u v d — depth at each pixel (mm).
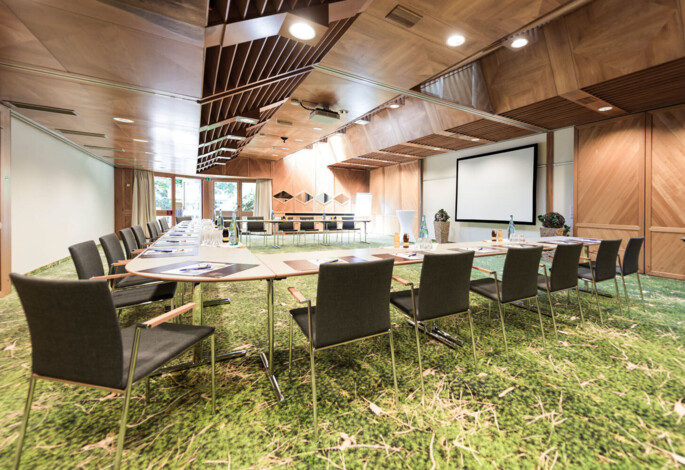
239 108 5297
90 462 1335
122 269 3033
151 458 1363
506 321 2994
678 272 4629
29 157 4871
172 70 2926
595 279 2982
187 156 7609
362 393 1846
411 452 1405
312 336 1614
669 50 3223
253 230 9109
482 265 5781
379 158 10219
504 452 1397
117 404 1738
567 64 3980
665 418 1606
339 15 2701
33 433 1503
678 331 2732
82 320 1168
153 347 1486
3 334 2646
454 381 1968
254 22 2434
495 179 7711
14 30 2254
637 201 4988
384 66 3820
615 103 4633
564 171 6316
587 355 2301
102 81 3172
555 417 1624
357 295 1614
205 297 3781
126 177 9906
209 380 1982
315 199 12469
